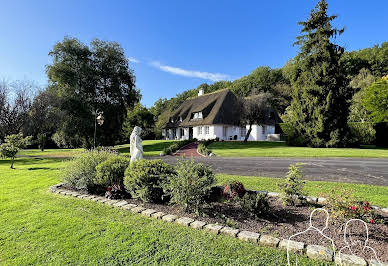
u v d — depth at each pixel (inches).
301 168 396.5
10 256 118.3
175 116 1574.8
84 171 251.8
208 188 178.5
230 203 194.1
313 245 117.6
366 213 150.3
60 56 973.2
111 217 170.4
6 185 291.1
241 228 145.8
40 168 453.1
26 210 188.7
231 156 619.2
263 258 111.3
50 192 251.1
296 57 991.6
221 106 1270.9
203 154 698.2
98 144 1008.9
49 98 927.7
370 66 1587.1
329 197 159.3
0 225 157.5
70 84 949.2
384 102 864.3
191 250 120.6
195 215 168.6
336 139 844.6
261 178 304.3
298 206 185.6
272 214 167.5
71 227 152.8
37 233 144.1
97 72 1012.5
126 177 210.1
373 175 332.5
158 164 214.7
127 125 1608.0
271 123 1316.4
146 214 173.6
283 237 131.4
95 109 1031.0
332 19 918.4
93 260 113.9
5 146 451.2
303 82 946.1
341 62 888.3
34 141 1072.2
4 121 873.5
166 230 145.4
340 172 357.1
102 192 245.3
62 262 112.7
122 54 1093.1
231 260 110.3
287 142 953.5
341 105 868.6
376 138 942.4
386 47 1560.0
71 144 1023.6
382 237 129.0
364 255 109.7
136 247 124.8
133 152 262.5
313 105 884.6
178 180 179.2
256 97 999.0
